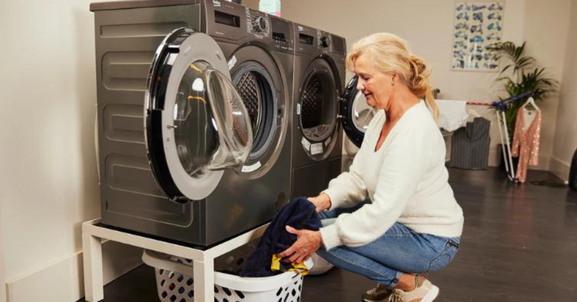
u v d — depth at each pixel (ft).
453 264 7.93
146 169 5.44
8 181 5.35
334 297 6.50
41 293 5.78
